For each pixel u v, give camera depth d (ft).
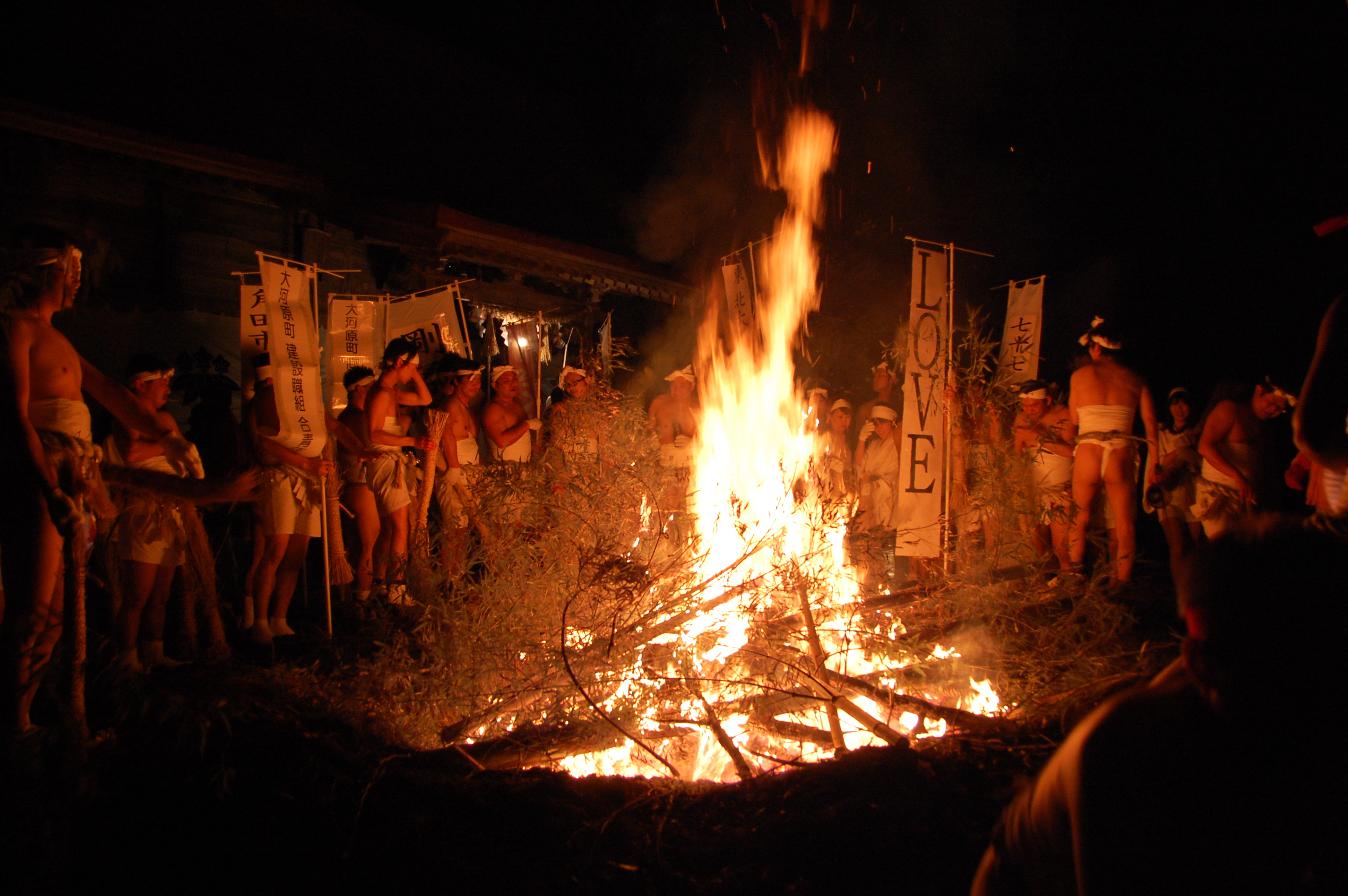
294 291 15.78
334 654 12.73
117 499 12.47
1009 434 16.71
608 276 40.57
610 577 11.95
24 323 9.53
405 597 15.74
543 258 37.24
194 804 8.48
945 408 15.81
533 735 10.34
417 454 19.45
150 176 27.58
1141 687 3.96
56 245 10.10
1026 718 10.92
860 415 25.48
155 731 9.47
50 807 8.09
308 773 8.86
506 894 7.44
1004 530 14.93
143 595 12.66
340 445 18.63
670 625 12.33
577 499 14.64
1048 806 3.99
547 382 39.63
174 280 28.55
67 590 9.31
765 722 11.21
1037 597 13.16
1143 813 3.59
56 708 10.19
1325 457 8.18
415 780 9.12
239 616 17.48
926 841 8.01
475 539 18.60
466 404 20.68
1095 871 3.68
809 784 9.04
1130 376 19.44
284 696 10.18
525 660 12.15
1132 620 12.85
